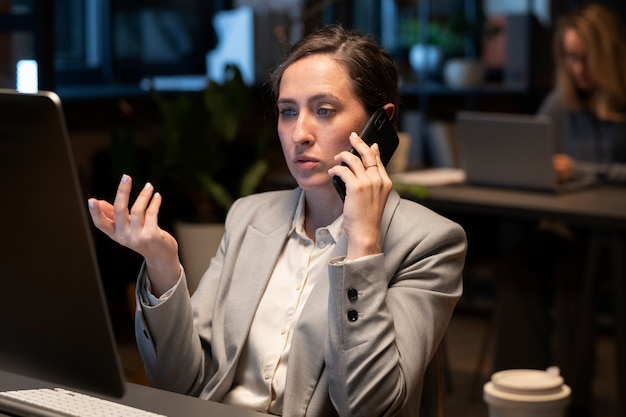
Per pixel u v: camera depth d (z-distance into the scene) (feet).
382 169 5.90
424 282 6.03
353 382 5.54
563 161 14.05
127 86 17.75
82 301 4.51
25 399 5.28
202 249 15.37
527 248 13.61
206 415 5.13
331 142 6.13
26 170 4.45
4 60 12.11
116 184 15.55
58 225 4.44
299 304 6.23
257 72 18.56
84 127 16.22
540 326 13.17
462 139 13.91
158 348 6.07
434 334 5.92
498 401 9.31
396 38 21.79
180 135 15.57
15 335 4.82
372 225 5.72
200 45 19.07
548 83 21.83
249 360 6.29
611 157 14.93
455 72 21.06
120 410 5.11
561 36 15.07
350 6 18.72
